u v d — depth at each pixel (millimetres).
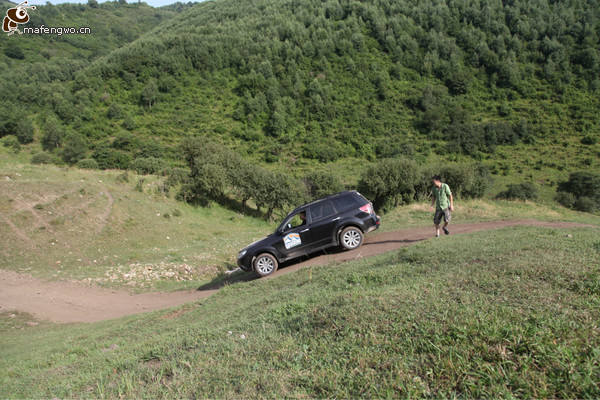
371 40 113000
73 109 77875
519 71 97750
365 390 2232
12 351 7273
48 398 3408
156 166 43281
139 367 3645
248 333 3900
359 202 9836
